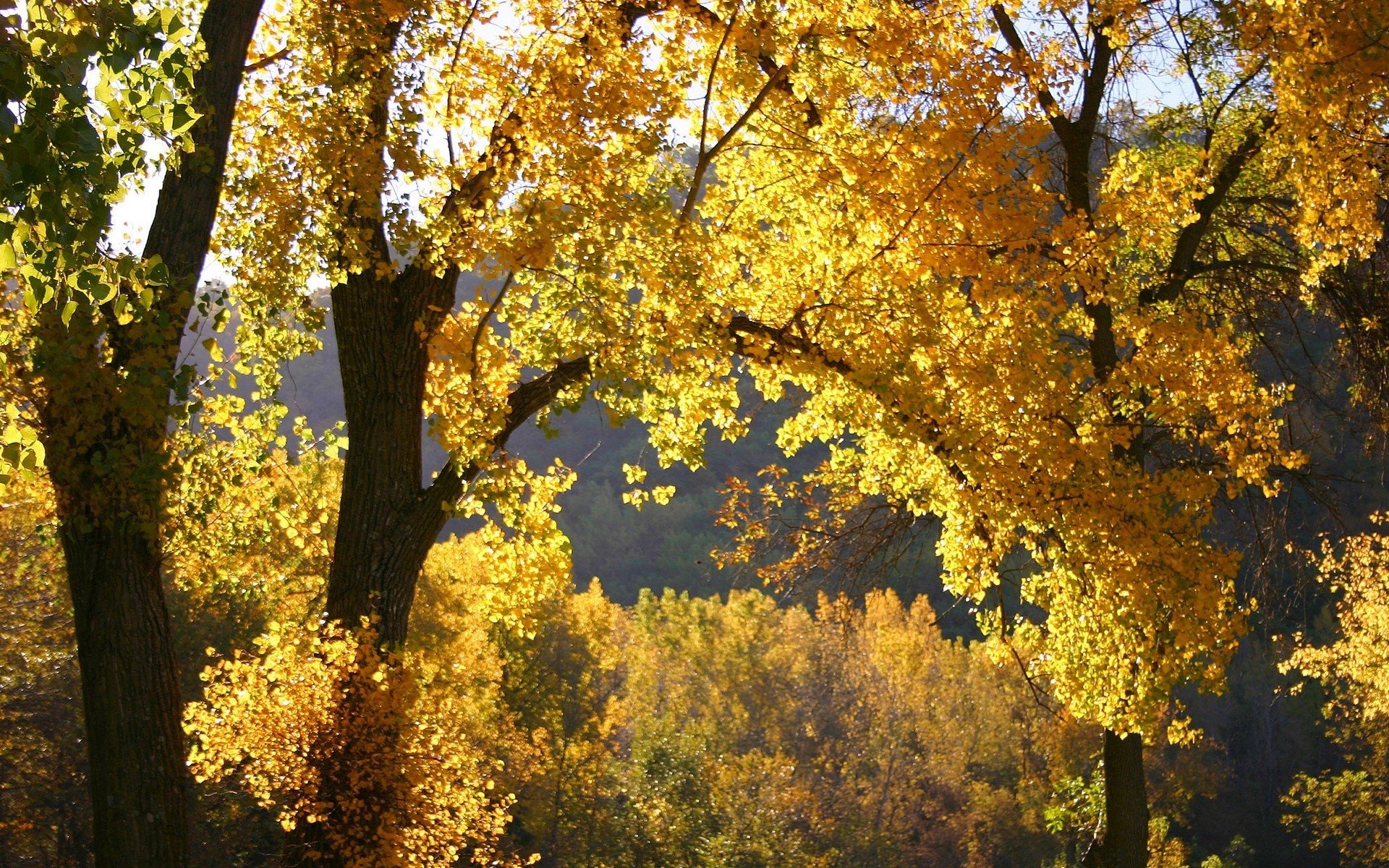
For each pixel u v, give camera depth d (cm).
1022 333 705
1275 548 1003
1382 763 2327
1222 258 1052
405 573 666
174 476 528
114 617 512
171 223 536
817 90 706
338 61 648
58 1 305
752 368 720
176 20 325
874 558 1022
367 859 603
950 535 834
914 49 658
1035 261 703
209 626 1529
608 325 620
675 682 3788
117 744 505
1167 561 709
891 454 822
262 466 693
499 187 638
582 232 606
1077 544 732
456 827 661
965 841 3191
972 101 651
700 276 635
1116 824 923
